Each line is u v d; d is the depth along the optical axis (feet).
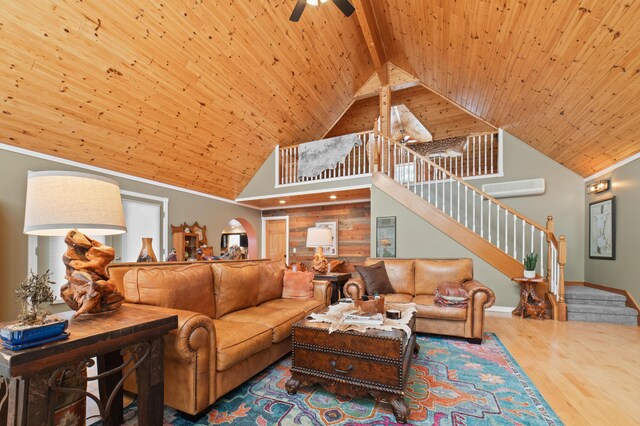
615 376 7.86
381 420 5.98
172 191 17.81
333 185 18.70
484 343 10.49
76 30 9.13
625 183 13.62
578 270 17.11
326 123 22.72
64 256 5.10
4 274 10.81
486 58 13.10
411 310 8.71
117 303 5.57
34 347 3.60
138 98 12.05
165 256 17.15
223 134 16.63
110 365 5.96
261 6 12.30
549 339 10.87
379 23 16.70
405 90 23.27
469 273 12.69
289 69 16.02
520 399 6.73
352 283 12.37
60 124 11.16
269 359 8.11
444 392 7.06
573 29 8.86
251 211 25.20
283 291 11.68
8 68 8.92
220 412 6.23
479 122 22.02
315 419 6.00
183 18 10.78
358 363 6.46
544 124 14.75
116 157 13.88
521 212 17.85
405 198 16.21
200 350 5.93
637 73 8.90
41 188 4.49
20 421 3.59
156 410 5.14
